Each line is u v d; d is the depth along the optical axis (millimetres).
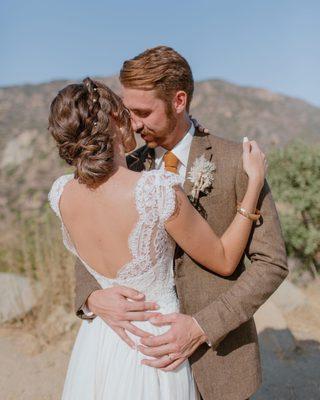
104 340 2244
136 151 2570
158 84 2184
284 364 5062
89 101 2062
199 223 2111
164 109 2232
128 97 2227
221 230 2270
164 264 2143
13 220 7855
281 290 6531
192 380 2242
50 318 5758
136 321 2176
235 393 2256
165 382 2152
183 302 2211
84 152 2027
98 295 2260
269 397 4477
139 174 2076
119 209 2059
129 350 2184
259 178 2184
